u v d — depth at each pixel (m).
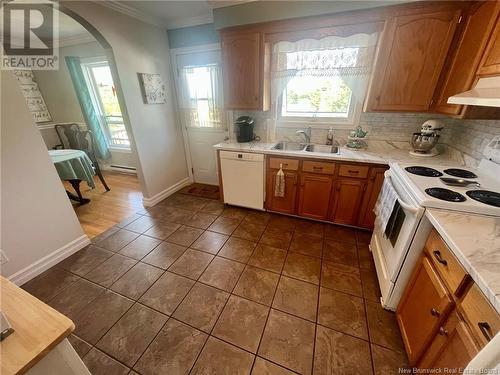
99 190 3.58
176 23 2.78
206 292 1.70
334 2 1.85
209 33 2.73
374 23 1.85
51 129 4.12
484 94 1.18
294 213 2.61
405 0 1.66
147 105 2.80
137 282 1.80
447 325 0.91
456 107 1.57
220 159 2.68
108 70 3.62
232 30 2.29
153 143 2.97
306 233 2.38
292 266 1.94
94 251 2.16
